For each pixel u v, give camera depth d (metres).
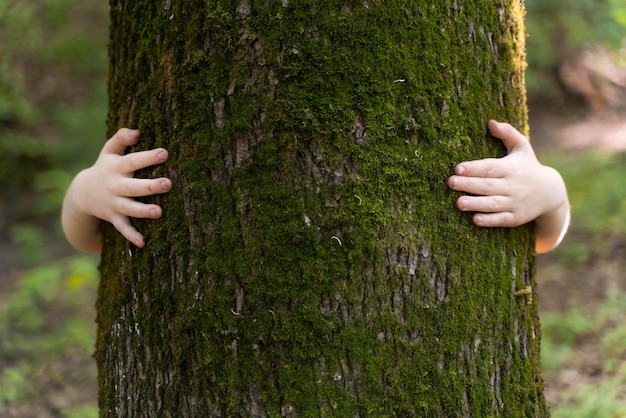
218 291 1.39
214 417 1.39
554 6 5.20
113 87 1.51
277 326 1.38
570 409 2.32
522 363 1.46
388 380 1.38
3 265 4.77
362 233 1.38
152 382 1.43
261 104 1.38
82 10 6.17
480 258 1.42
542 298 3.42
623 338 2.76
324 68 1.38
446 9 1.41
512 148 1.45
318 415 1.37
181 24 1.41
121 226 1.44
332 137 1.38
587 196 4.30
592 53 7.00
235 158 1.39
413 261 1.39
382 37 1.38
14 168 5.65
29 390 2.94
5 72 5.47
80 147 5.75
